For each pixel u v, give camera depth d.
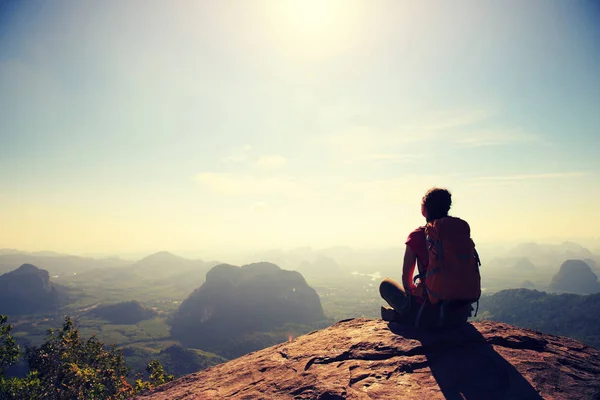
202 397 4.44
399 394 3.38
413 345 4.31
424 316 4.69
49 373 30.61
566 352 4.09
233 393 4.33
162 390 5.34
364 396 3.44
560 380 3.37
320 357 4.62
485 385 3.37
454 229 4.13
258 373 4.79
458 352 4.06
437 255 4.14
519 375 3.48
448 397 3.22
